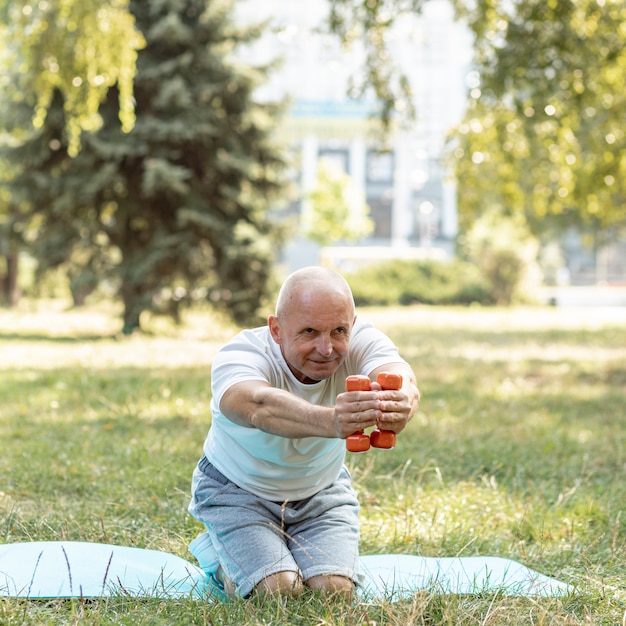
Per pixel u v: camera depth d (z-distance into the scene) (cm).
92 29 1187
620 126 1305
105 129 1795
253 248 1862
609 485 577
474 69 1223
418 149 6575
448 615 303
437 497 511
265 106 1939
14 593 329
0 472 573
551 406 958
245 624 297
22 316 2470
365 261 3969
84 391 957
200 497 346
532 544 445
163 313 1920
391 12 1198
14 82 1708
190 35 1827
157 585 346
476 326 2489
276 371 318
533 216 2897
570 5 1135
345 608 307
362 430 279
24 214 1911
